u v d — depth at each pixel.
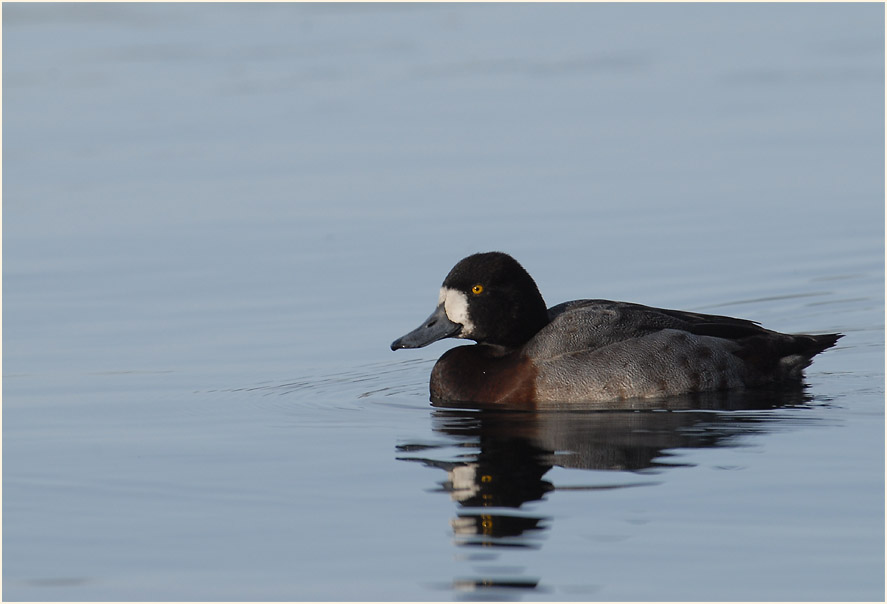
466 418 11.37
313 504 9.14
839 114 25.36
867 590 7.57
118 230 18.78
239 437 10.93
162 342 14.23
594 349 12.01
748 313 14.91
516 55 31.33
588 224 18.61
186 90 27.61
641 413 11.31
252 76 28.94
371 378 12.99
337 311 15.18
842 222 18.53
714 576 7.78
